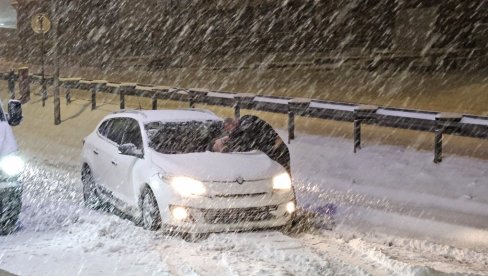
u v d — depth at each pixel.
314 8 31.88
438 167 11.88
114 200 9.76
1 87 30.73
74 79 22.75
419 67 26.45
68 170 13.55
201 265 7.27
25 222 9.30
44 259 7.55
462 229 8.87
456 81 23.34
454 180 11.12
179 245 8.06
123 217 9.73
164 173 8.51
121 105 20.61
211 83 29.34
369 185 11.38
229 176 8.42
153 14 39.81
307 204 10.36
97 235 8.45
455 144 13.63
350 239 8.51
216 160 8.77
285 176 8.74
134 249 7.89
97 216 9.66
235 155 9.05
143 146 9.32
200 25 37.25
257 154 9.20
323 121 17.14
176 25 38.47
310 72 29.16
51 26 21.80
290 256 7.39
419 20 27.72
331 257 7.60
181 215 8.23
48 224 9.19
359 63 28.47
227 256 7.46
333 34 31.08
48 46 45.19
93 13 43.66
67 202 10.70
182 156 8.92
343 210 9.94
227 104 17.23
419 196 10.47
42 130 19.80
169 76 33.44
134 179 9.12
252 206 8.30
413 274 6.82
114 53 42.47
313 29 32.06
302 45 32.56
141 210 8.97
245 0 34.91
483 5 26.06
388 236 8.64
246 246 7.83
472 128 11.75
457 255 7.84
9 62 47.28
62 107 22.64
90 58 43.62
